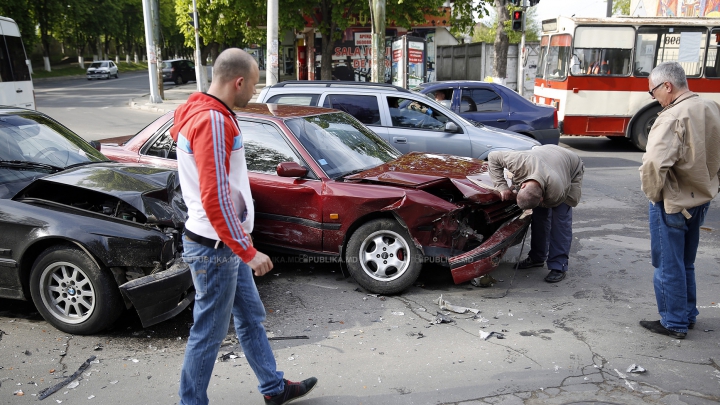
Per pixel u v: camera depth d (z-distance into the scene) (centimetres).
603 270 573
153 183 472
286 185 520
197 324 288
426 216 477
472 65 2817
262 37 2338
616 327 436
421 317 457
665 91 392
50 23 5288
